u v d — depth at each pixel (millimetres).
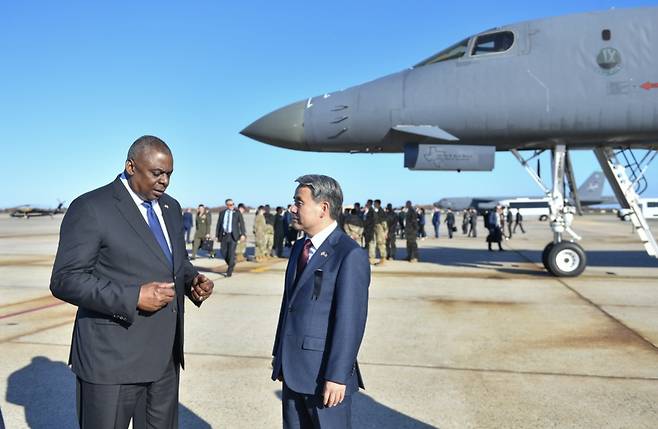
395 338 5160
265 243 13664
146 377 2150
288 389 2201
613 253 14727
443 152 9305
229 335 5316
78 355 2152
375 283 9039
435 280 9406
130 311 1988
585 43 8641
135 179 2178
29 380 3898
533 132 8914
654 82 8383
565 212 9516
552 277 9688
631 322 5828
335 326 2018
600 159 10047
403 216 24328
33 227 38000
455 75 9008
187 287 2541
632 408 3334
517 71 8781
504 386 3762
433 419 3191
